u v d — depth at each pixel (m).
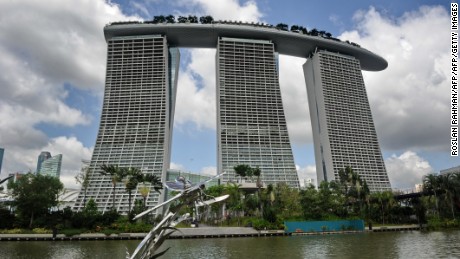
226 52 187.50
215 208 111.19
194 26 182.75
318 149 193.62
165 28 182.62
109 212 88.12
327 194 105.75
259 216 101.12
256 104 179.88
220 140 167.62
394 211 107.50
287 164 169.00
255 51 191.12
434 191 103.38
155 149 161.00
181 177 17.64
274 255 48.00
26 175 89.38
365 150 192.25
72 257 48.16
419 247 53.50
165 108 170.25
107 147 162.88
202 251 53.38
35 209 84.31
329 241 67.38
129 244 65.19
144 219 92.50
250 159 165.62
